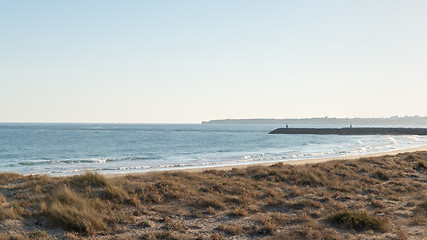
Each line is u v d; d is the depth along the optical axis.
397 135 134.00
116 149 65.44
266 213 14.52
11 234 10.79
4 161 43.28
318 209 15.28
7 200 14.28
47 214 12.48
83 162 42.47
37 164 39.75
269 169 23.92
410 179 23.45
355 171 25.53
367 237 11.41
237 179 21.27
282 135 141.25
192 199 16.08
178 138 112.94
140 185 17.25
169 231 11.63
